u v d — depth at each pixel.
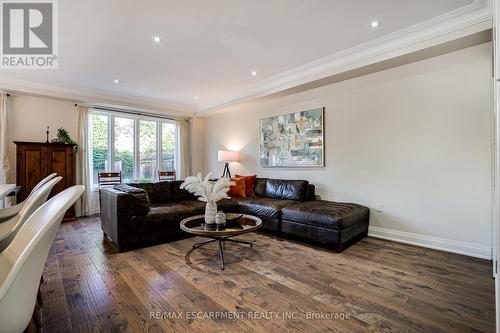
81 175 4.84
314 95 4.15
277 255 2.79
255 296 1.92
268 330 1.53
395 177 3.28
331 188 3.97
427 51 2.73
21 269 0.72
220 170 6.17
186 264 2.54
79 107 4.84
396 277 2.23
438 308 1.75
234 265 2.52
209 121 6.52
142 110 5.68
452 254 2.78
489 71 2.59
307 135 4.24
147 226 3.10
